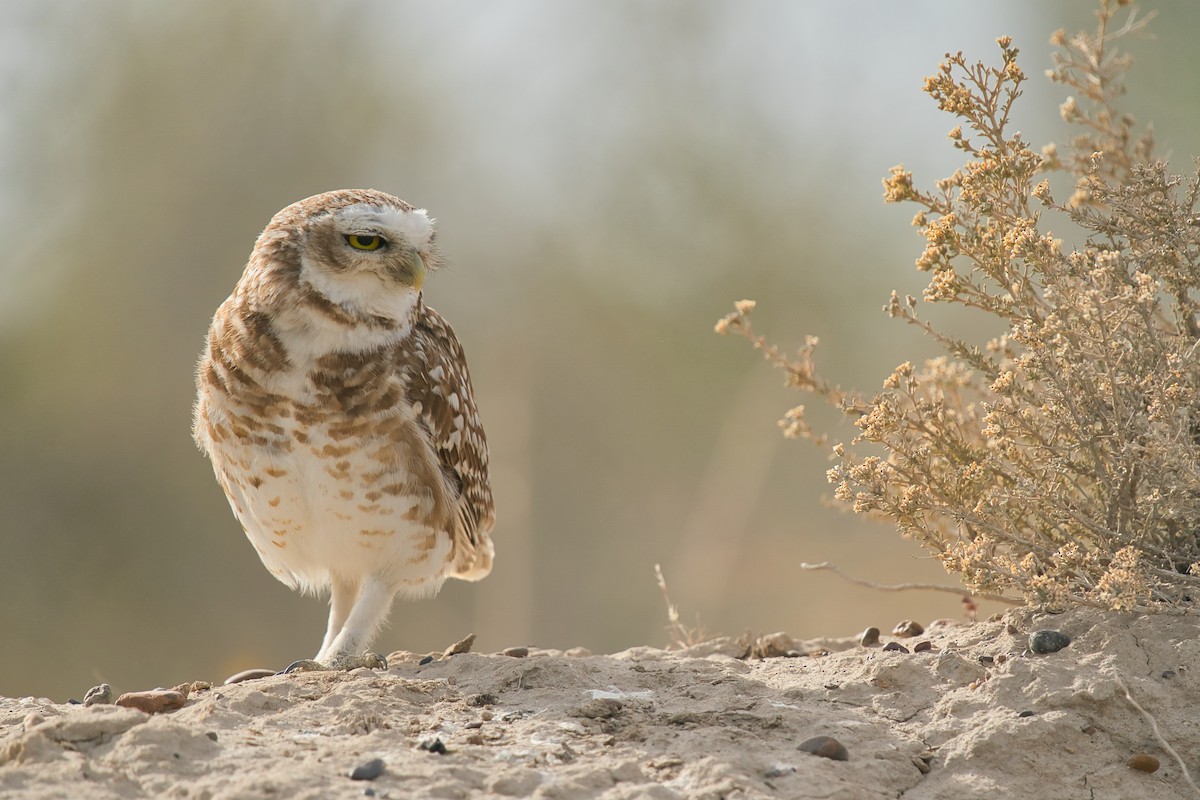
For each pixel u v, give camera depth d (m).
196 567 26.98
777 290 31.06
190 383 28.56
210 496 27.45
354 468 9.76
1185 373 8.54
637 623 26.22
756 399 28.00
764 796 6.67
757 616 24.06
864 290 31.09
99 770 6.62
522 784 6.72
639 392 30.17
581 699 8.18
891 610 22.22
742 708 7.94
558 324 30.72
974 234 8.95
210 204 29.81
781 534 26.00
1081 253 8.88
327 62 31.09
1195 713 7.52
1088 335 8.52
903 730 7.65
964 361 10.14
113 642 26.28
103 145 29.98
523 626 25.19
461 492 10.65
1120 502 8.59
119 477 27.62
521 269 31.69
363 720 7.60
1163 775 7.27
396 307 9.98
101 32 30.20
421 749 7.18
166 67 30.23
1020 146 9.11
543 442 29.86
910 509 8.84
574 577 27.67
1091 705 7.57
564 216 32.31
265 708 7.93
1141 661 7.89
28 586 26.53
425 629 24.97
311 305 9.70
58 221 30.03
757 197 32.06
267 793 6.42
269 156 30.34
